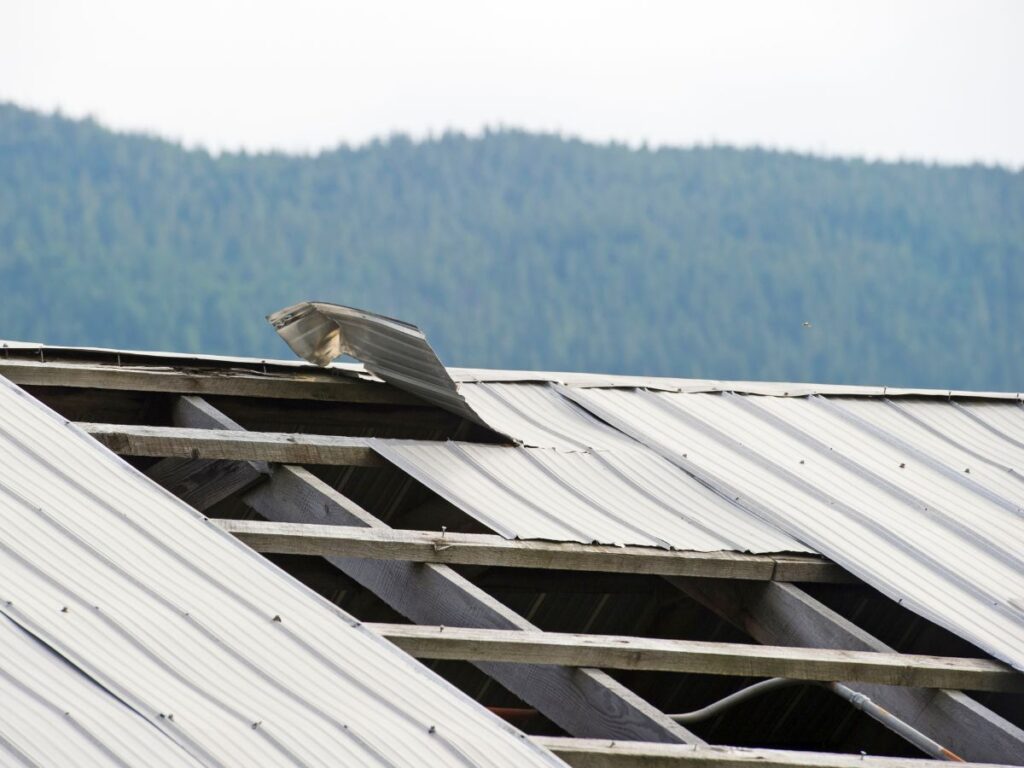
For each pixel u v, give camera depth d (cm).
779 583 1022
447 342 14312
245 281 14238
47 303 13125
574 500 1078
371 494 1206
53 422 965
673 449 1209
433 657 834
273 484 1041
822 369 13988
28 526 823
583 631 1211
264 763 680
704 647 880
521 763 729
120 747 662
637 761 762
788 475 1192
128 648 739
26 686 684
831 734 1186
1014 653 950
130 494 894
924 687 914
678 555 1002
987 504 1221
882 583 1020
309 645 788
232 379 1173
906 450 1311
